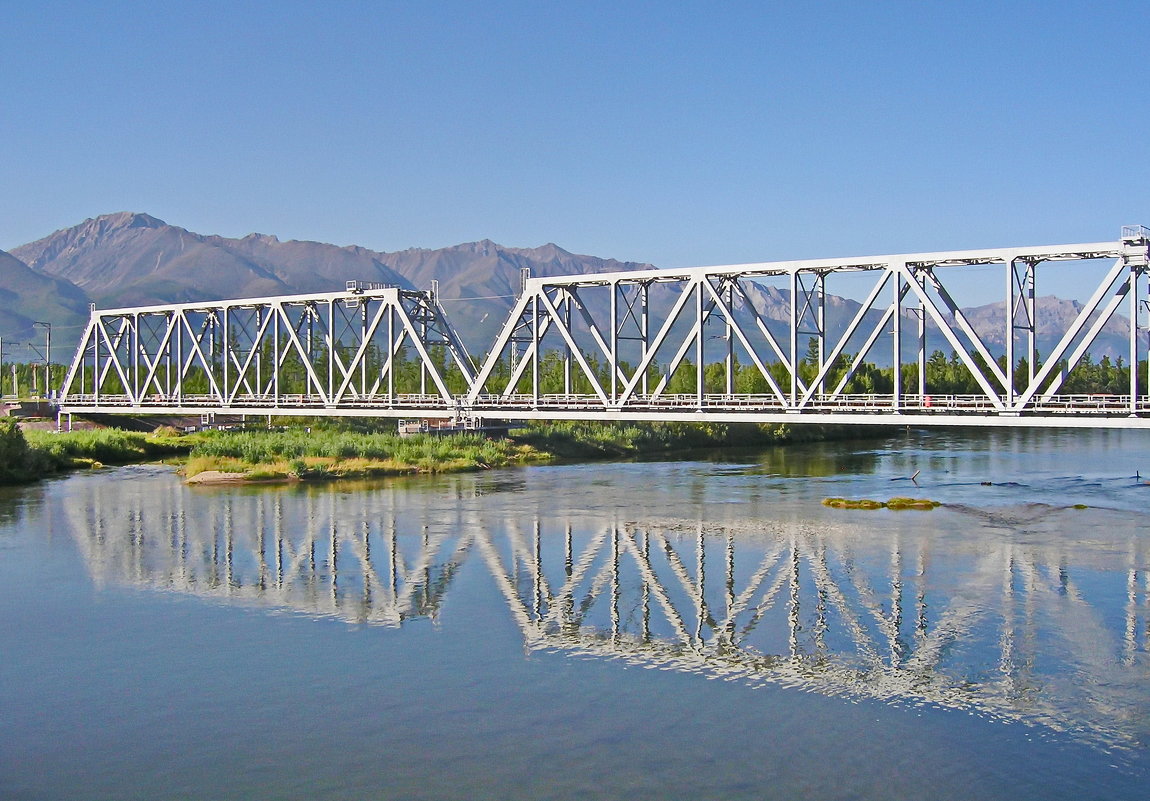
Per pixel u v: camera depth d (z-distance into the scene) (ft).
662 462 282.15
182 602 122.62
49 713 87.04
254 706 88.02
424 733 81.87
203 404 332.19
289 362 508.53
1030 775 73.15
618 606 119.34
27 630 111.04
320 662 99.60
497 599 123.13
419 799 70.79
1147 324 178.09
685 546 152.46
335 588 129.18
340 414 293.23
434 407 285.23
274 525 174.50
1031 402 184.03
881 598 120.47
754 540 155.84
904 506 185.37
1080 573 130.52
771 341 216.95
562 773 74.38
